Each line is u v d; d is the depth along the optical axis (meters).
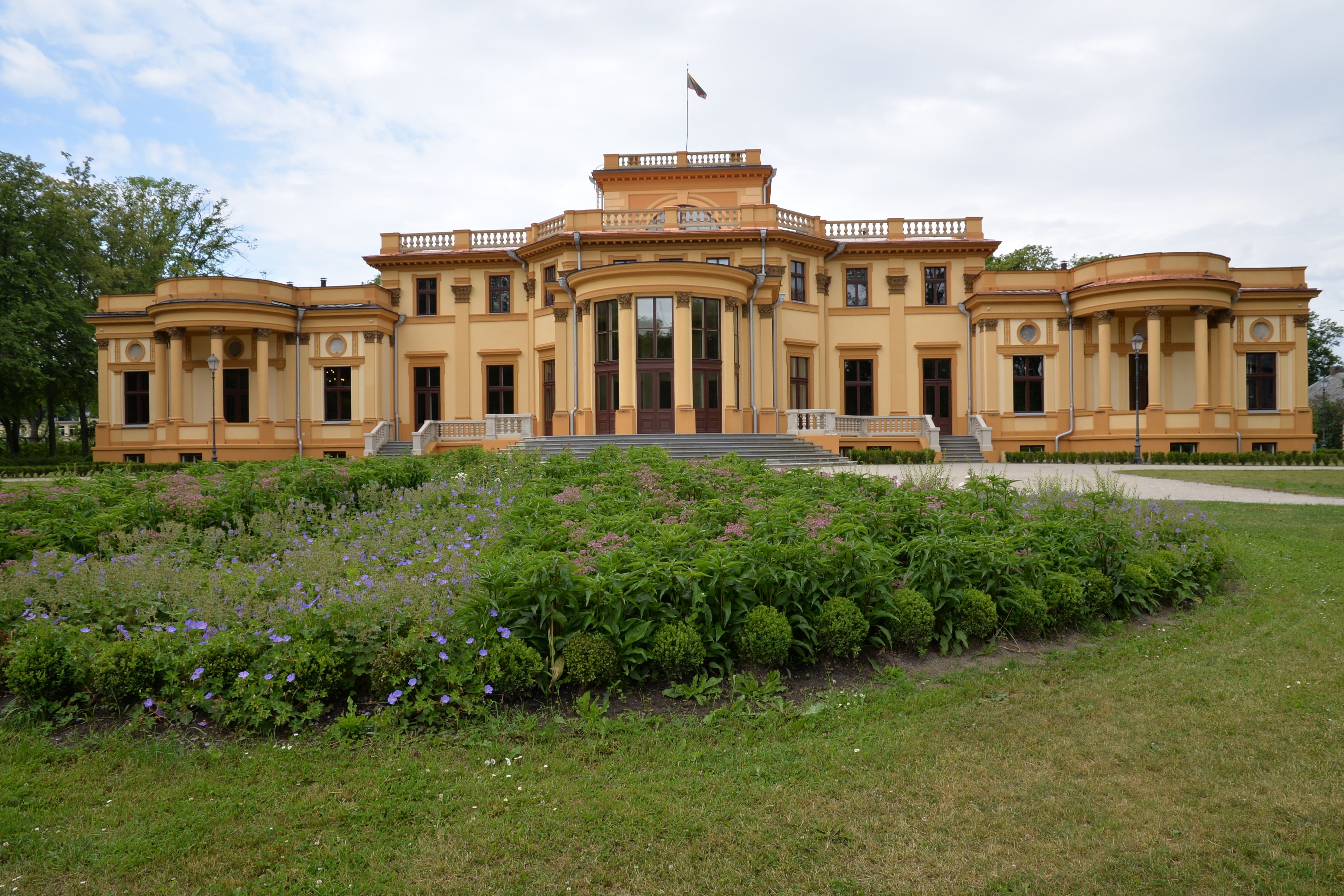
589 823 3.33
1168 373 29.23
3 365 30.95
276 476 9.34
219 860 3.09
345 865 3.06
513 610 4.68
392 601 4.76
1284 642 5.59
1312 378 68.69
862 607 5.36
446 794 3.56
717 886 2.91
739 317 28.42
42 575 5.39
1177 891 2.83
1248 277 30.00
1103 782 3.61
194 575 5.52
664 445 23.38
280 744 4.05
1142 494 14.80
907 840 3.18
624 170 33.72
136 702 4.39
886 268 31.70
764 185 34.59
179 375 29.61
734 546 5.40
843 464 24.09
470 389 32.28
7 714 4.29
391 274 32.66
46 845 3.19
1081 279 29.55
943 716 4.39
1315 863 2.96
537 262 31.34
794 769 3.78
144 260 42.56
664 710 4.47
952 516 6.79
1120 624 6.05
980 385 30.31
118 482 10.02
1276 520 11.29
